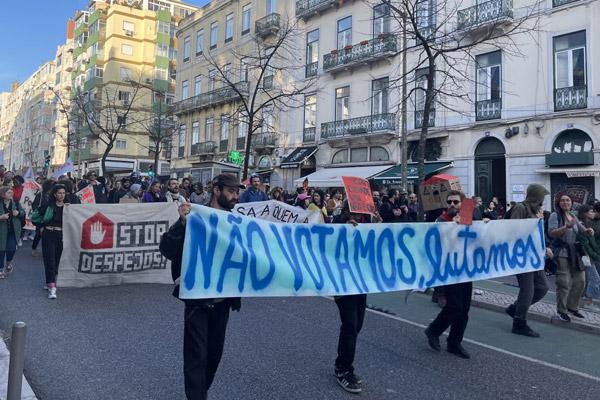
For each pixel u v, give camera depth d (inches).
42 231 288.5
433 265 193.2
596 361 205.5
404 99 577.0
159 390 157.1
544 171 649.6
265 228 149.5
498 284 401.4
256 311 274.4
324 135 976.3
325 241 163.9
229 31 1269.7
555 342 234.4
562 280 268.2
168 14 1969.7
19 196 510.9
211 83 1323.8
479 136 736.3
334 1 971.3
